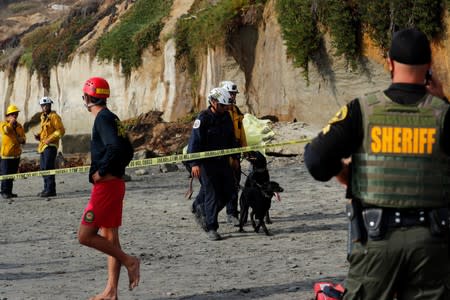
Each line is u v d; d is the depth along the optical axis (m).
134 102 39.25
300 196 16.16
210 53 31.44
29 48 52.16
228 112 11.73
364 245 4.20
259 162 11.68
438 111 4.22
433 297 4.17
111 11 48.62
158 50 38.19
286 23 26.88
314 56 26.20
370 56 24.92
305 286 8.06
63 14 60.94
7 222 14.62
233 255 10.19
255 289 7.99
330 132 4.26
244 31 29.88
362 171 4.24
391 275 4.17
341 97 25.75
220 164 11.52
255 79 29.70
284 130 25.64
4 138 18.97
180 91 34.91
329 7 25.47
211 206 11.51
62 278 8.96
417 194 4.16
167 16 39.47
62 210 16.30
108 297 7.24
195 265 9.55
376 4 24.38
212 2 36.12
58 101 46.59
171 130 29.58
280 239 11.35
